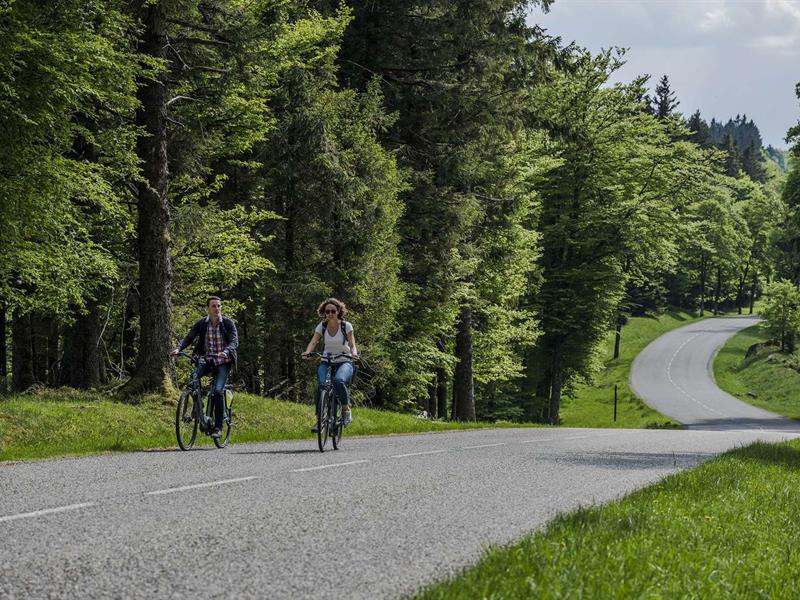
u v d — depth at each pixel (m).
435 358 37.84
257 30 22.36
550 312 59.66
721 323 141.38
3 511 8.06
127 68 19.69
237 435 18.56
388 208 30.36
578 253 60.38
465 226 36.62
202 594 5.47
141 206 21.58
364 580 5.96
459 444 19.12
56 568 5.98
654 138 60.44
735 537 7.88
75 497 8.98
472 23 34.00
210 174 30.75
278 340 31.17
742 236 152.38
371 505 9.19
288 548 6.88
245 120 25.94
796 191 55.00
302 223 30.56
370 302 30.58
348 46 34.22
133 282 25.39
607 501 9.98
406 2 33.97
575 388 69.31
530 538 6.89
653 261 62.50
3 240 19.70
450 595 5.12
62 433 17.08
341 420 15.95
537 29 36.31
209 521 7.89
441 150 36.28
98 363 29.05
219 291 30.44
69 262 21.98
